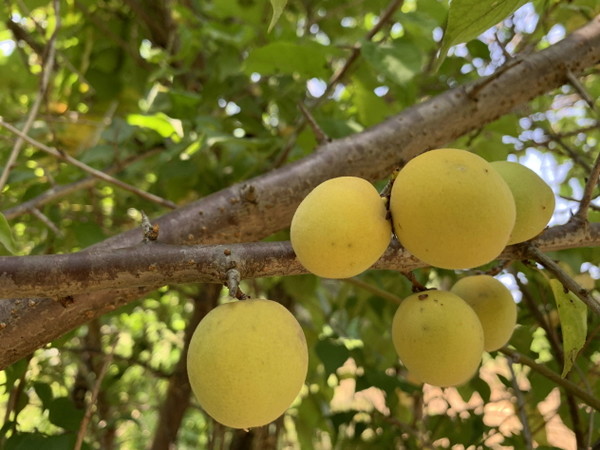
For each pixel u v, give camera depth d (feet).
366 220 0.49
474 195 0.47
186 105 1.18
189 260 0.52
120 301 0.70
